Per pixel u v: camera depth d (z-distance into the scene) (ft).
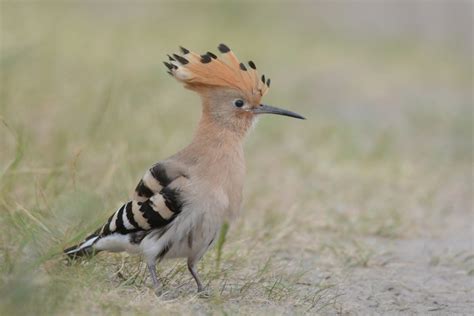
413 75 126.31
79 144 57.36
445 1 180.75
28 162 51.60
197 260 39.99
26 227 41.60
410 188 68.49
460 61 139.95
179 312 36.88
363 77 120.06
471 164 80.53
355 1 175.52
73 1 124.77
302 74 116.88
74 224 43.37
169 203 37.65
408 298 44.29
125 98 71.46
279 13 153.48
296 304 40.91
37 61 77.46
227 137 39.75
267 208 57.72
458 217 62.95
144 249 38.68
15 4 96.22
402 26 162.81
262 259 48.06
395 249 53.88
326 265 48.93
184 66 40.04
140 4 134.00
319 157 75.15
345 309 41.50
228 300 39.99
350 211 60.80
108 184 52.34
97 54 91.20
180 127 73.67
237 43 122.21
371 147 80.23
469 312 42.55
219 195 38.40
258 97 40.63
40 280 36.11
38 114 66.03
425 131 93.40
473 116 99.96
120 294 38.29
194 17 131.85
